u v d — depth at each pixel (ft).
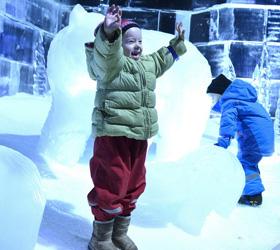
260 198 10.53
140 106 6.77
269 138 10.74
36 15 26.55
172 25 28.07
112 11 6.12
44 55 27.94
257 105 10.98
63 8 30.01
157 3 28.14
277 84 25.54
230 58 25.99
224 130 10.48
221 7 26.22
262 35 25.59
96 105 6.79
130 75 6.71
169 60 7.45
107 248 6.88
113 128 6.54
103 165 6.70
